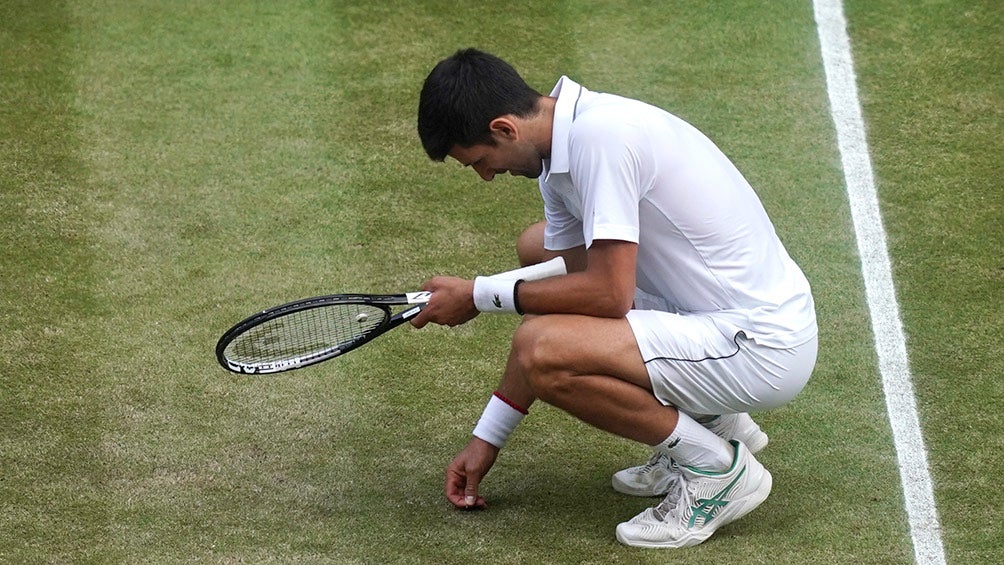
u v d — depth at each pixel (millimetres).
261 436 12891
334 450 12703
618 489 12086
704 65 20766
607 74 20531
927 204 17125
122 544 11219
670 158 10281
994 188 17391
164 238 16391
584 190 10219
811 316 10875
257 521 11586
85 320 14711
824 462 12453
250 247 16281
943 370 13883
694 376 10648
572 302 10516
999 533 11367
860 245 16312
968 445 12641
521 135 10461
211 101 19703
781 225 16766
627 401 10703
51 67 20453
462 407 13430
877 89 19984
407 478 12297
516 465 12562
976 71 20281
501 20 22094
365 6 22500
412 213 17094
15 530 11367
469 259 16109
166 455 12531
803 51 21062
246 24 21906
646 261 10805
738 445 11055
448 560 11031
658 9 22406
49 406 13195
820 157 18297
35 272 15562
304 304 10961
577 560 11008
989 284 15391
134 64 20641
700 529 11148
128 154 18250
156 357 14086
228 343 10984
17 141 18422
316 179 17797
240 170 17953
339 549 11195
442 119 10430
